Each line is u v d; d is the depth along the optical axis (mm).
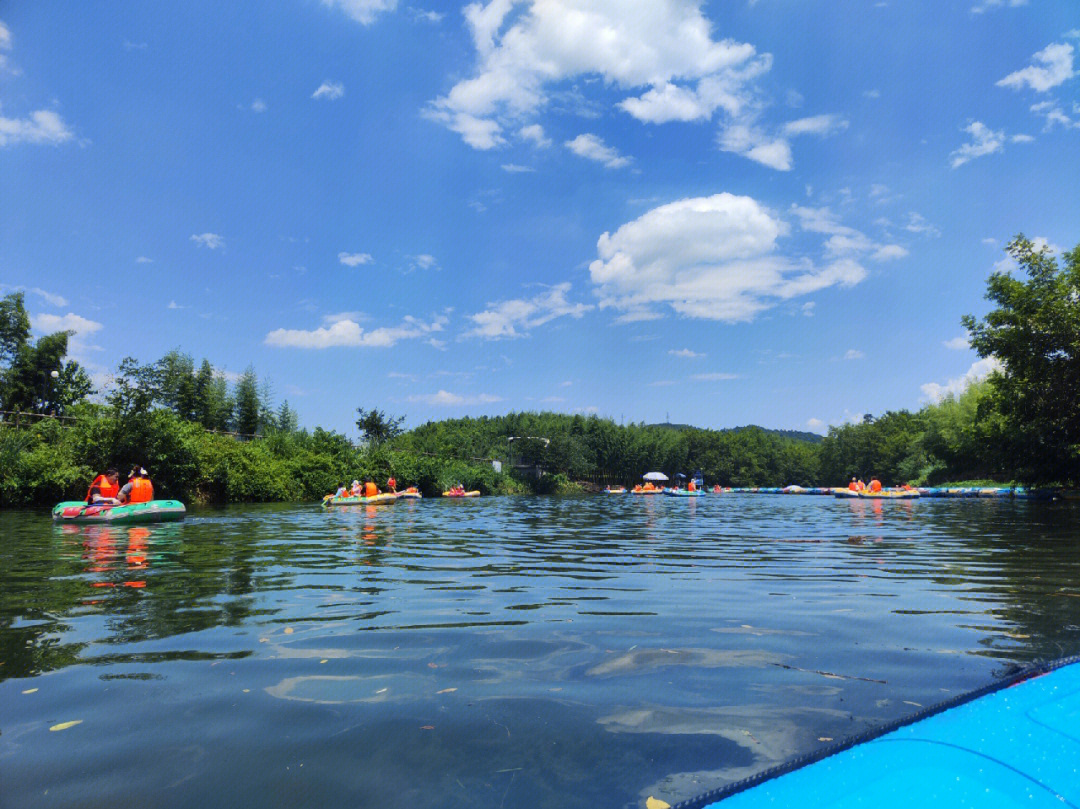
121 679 2750
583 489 59656
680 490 43531
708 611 4199
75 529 10234
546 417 73562
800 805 1468
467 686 2676
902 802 1426
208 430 27016
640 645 3336
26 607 4234
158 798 1732
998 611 4207
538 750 2031
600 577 5723
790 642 3398
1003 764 1578
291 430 32688
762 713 2365
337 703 2465
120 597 4590
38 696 2541
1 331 25141
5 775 1869
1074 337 19875
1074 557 7246
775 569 6289
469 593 4844
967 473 40562
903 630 3678
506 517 15375
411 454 34719
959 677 2805
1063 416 21188
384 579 5496
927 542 9094
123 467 18203
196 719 2303
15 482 15875
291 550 7617
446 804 1681
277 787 1788
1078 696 1940
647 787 1768
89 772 1889
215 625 3740
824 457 71188
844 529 11750
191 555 7023
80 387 26281
